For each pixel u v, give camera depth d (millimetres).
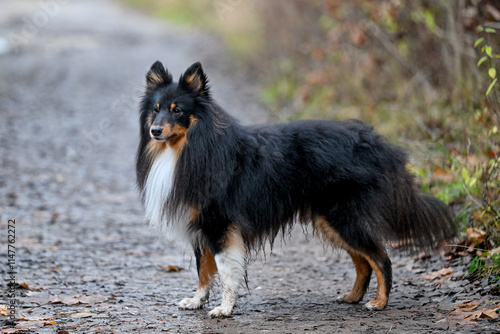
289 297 8688
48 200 13477
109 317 7754
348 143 8039
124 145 18562
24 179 14797
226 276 7797
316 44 21719
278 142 8070
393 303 8203
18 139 18484
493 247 8906
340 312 7938
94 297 8469
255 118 20562
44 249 10547
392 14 16250
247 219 7848
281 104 21891
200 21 46469
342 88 19188
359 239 7902
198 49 35750
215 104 7863
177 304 8367
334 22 19781
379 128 15320
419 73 16297
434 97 15164
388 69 17875
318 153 7984
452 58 14922
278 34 25172
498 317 7141
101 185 14859
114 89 26109
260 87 25672
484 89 11375
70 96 24766
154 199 7977
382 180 8008
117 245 11047
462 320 7160
